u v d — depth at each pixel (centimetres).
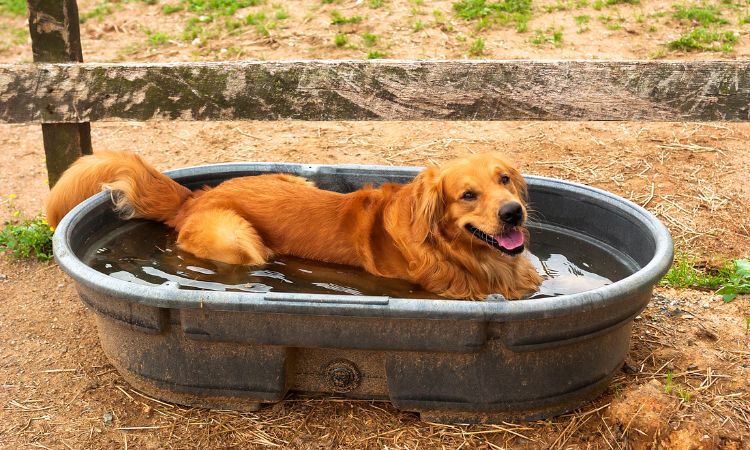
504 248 400
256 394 361
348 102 485
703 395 369
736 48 861
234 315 339
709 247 548
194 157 727
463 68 467
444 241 430
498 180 421
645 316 449
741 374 388
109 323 374
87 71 508
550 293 416
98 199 462
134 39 1002
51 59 537
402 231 441
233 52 922
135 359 373
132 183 482
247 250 446
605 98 462
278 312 328
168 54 934
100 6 1126
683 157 688
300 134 777
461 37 925
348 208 462
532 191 494
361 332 334
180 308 338
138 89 504
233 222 452
